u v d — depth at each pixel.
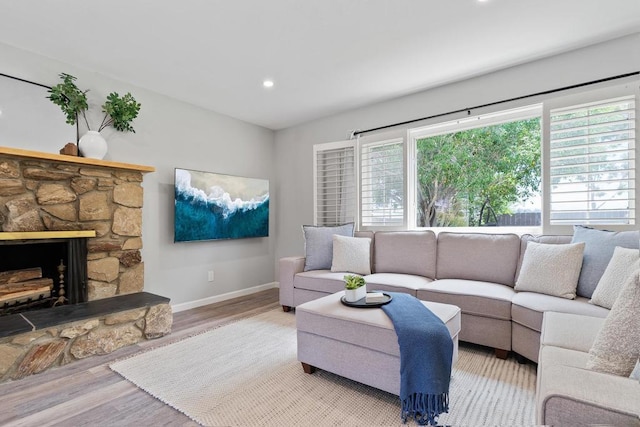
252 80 3.26
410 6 2.14
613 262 2.03
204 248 3.98
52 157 2.54
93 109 3.03
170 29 2.38
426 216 3.79
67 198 2.73
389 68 3.04
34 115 2.65
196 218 3.79
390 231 3.74
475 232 3.38
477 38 2.54
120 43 2.56
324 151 4.44
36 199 2.57
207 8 2.14
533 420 1.63
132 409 1.78
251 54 2.76
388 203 3.86
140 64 2.91
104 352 2.49
